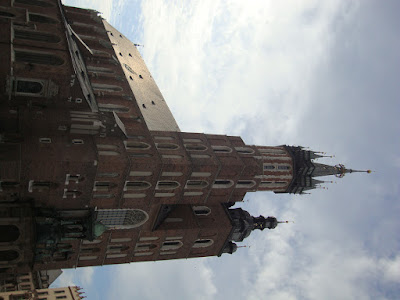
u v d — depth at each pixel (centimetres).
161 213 5225
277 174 5688
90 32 6969
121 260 5475
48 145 4150
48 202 4338
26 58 4328
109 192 4619
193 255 5909
